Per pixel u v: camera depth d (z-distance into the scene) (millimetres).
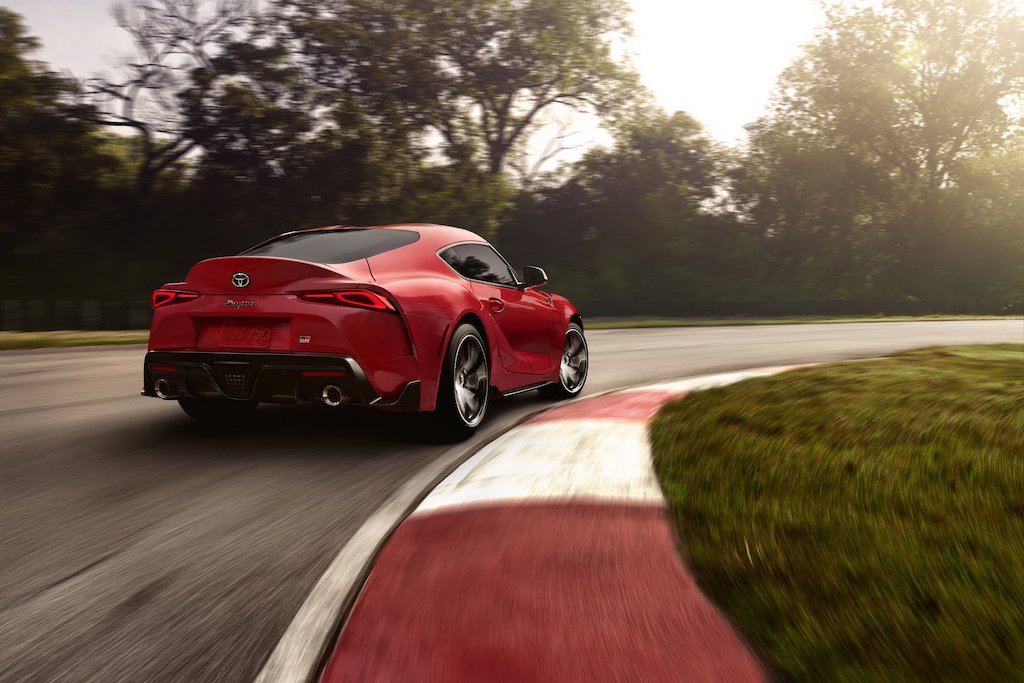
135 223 35938
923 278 54312
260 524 3406
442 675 2033
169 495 3850
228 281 4688
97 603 2568
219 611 2498
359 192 36344
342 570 2850
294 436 5297
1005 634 2094
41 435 5270
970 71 51281
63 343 15062
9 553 3037
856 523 3047
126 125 35031
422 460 4613
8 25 32188
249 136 35188
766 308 39062
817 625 2172
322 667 2100
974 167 55344
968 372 7973
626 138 49562
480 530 3182
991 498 3406
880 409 5629
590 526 3180
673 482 3785
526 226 48094
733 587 2482
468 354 5262
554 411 6078
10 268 33688
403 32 38406
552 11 42344
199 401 5492
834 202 52219
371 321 4551
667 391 7230
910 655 1991
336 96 36719
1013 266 54719
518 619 2342
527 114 45969
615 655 2111
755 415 5418
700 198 51094
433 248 5367
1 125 32156
